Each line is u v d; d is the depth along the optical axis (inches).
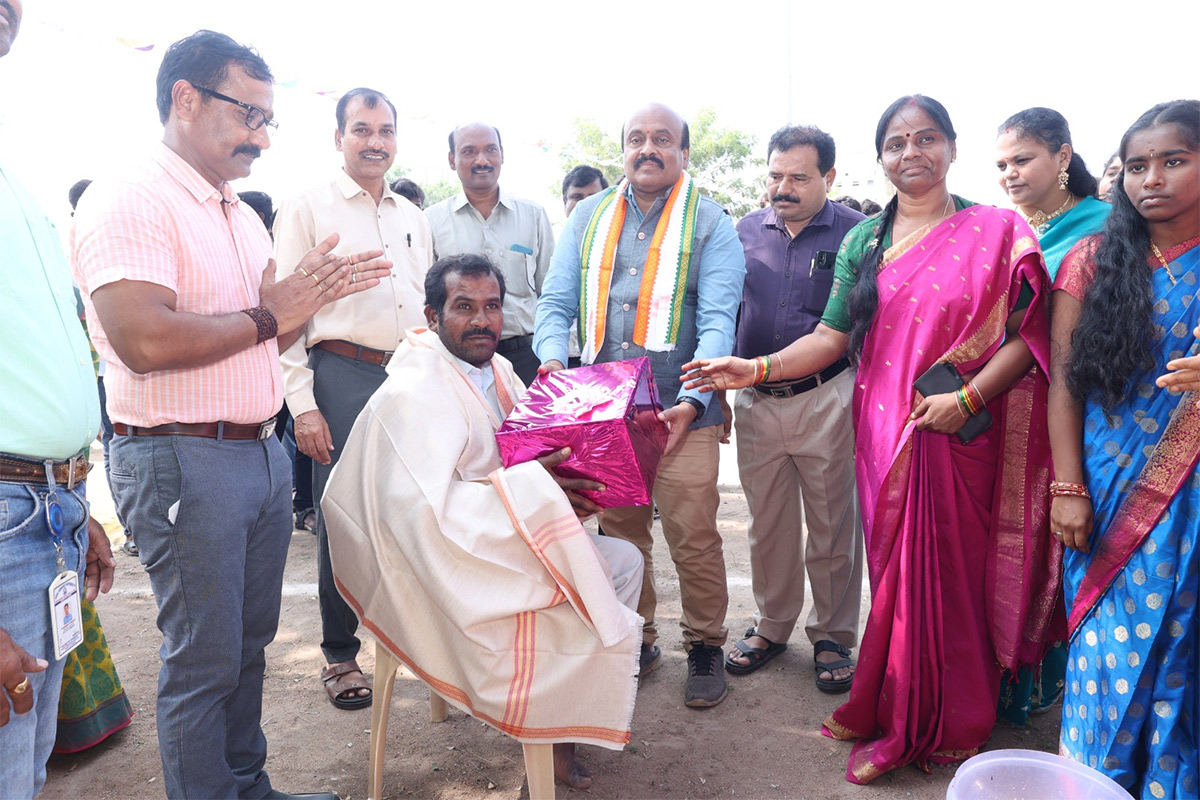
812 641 139.3
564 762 107.7
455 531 91.0
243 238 94.3
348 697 130.0
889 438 111.3
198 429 86.5
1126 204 94.3
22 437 65.6
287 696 133.6
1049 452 109.0
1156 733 91.8
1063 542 100.2
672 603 170.6
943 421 107.7
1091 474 96.3
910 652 107.7
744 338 143.2
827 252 135.1
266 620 98.5
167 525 85.3
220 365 87.1
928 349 109.7
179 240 83.7
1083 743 97.2
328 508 101.0
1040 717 127.1
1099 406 95.3
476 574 91.0
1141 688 92.4
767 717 125.4
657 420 106.7
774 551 139.7
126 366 81.0
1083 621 97.2
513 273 179.3
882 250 116.8
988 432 111.3
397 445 96.3
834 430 131.7
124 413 85.7
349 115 132.8
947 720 110.0
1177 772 91.7
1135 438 92.7
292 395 127.3
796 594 141.3
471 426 102.1
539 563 90.8
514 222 180.1
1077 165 129.1
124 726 121.6
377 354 134.0
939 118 111.1
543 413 98.6
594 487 96.0
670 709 128.5
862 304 115.2
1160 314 91.4
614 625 88.6
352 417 132.7
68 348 70.7
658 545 209.6
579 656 89.9
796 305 137.5
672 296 126.2
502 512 91.6
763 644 142.9
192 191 87.4
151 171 84.5
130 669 142.3
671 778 110.7
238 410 88.7
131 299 77.2
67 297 72.5
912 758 110.4
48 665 67.6
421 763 114.3
